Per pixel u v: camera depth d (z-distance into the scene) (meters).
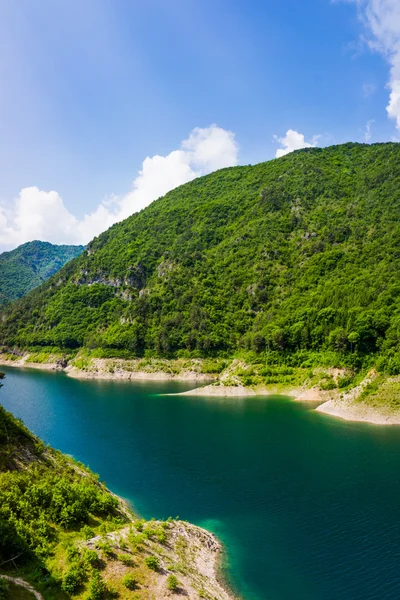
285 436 88.88
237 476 65.75
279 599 36.09
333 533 47.12
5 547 33.59
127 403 128.88
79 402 130.75
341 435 88.50
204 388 145.25
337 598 36.28
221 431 94.00
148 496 58.34
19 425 54.47
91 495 46.81
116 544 37.97
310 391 128.50
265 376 144.62
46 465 50.84
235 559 42.53
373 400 103.38
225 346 193.62
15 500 40.09
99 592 30.98
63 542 37.09
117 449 81.25
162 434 92.19
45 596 30.03
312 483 62.12
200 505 55.16
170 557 38.91
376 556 42.31
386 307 131.38
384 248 183.38
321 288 176.50
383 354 120.12
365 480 62.84
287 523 49.81
